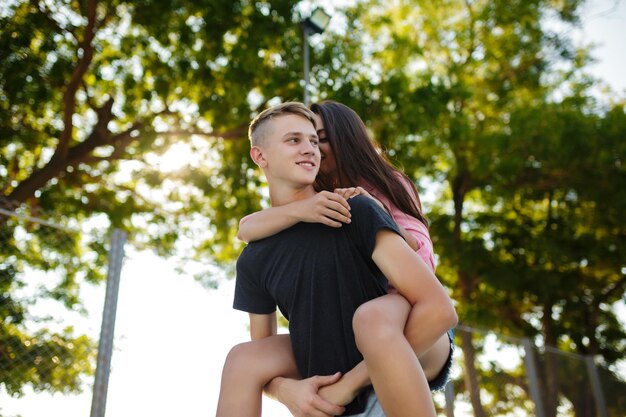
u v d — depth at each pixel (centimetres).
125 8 833
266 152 138
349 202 124
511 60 1191
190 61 853
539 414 530
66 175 905
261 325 146
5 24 776
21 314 314
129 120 926
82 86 862
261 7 824
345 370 121
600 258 1120
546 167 1095
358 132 165
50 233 354
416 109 834
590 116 1109
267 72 863
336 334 121
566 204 1165
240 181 943
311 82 857
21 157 941
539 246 1104
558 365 661
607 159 1059
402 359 101
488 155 1075
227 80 849
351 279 121
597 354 1173
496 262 1138
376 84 850
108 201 949
